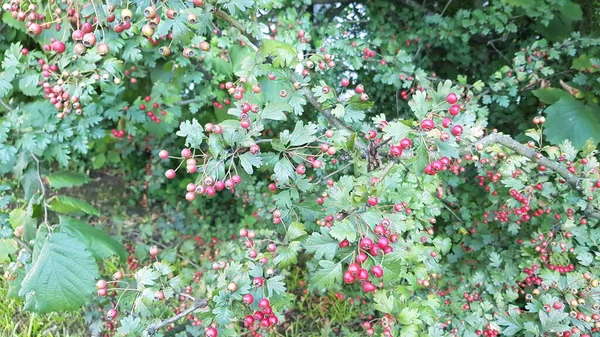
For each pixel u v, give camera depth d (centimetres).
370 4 390
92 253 246
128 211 498
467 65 413
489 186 261
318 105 193
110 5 158
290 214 185
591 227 251
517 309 221
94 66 225
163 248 425
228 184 148
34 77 254
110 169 564
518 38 420
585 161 211
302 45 280
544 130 321
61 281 227
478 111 290
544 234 243
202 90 334
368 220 137
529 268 246
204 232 441
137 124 376
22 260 252
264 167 171
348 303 343
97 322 284
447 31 355
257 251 193
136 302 164
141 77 332
